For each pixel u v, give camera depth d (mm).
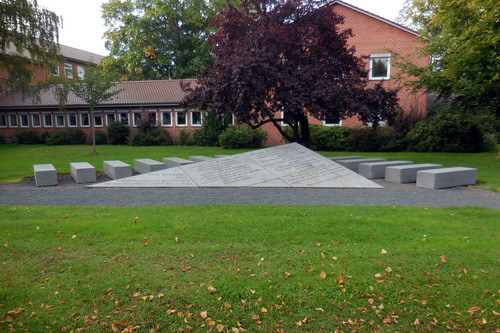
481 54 15039
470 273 4402
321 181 10695
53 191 10047
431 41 18922
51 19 22203
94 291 4039
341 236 5648
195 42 37031
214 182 10523
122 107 31719
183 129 29500
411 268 4531
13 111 35750
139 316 3609
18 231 5984
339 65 13242
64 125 34062
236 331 3385
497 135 26781
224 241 5473
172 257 4910
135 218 6688
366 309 3703
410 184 11281
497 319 3551
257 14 13828
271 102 12773
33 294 3988
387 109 13312
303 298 3898
